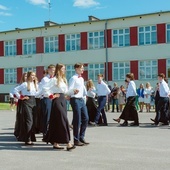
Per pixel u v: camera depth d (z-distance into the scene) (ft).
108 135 39.27
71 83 30.50
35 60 149.18
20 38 152.66
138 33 129.29
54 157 26.37
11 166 23.29
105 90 50.60
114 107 91.76
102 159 25.46
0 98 155.84
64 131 29.25
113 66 133.39
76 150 29.35
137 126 49.78
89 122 51.11
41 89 30.55
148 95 87.71
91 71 137.90
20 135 32.58
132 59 129.90
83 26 139.23
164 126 49.52
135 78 129.18
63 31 143.23
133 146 31.35
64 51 143.02
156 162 24.27
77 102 30.89
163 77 50.49
